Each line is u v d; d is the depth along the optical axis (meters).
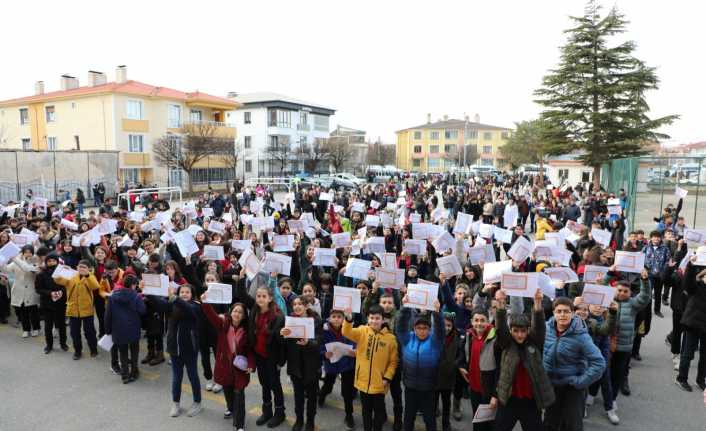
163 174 44.81
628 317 6.51
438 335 5.52
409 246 9.55
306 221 13.55
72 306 8.40
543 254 8.58
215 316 6.29
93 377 7.85
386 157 88.94
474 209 20.97
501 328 4.96
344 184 48.03
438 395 6.49
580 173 49.16
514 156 65.94
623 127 36.34
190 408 6.81
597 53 37.25
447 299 6.85
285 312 7.12
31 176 33.09
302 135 65.50
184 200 38.16
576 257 10.25
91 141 42.91
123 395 7.22
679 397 7.06
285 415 6.61
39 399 7.08
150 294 6.87
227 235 11.64
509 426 4.96
